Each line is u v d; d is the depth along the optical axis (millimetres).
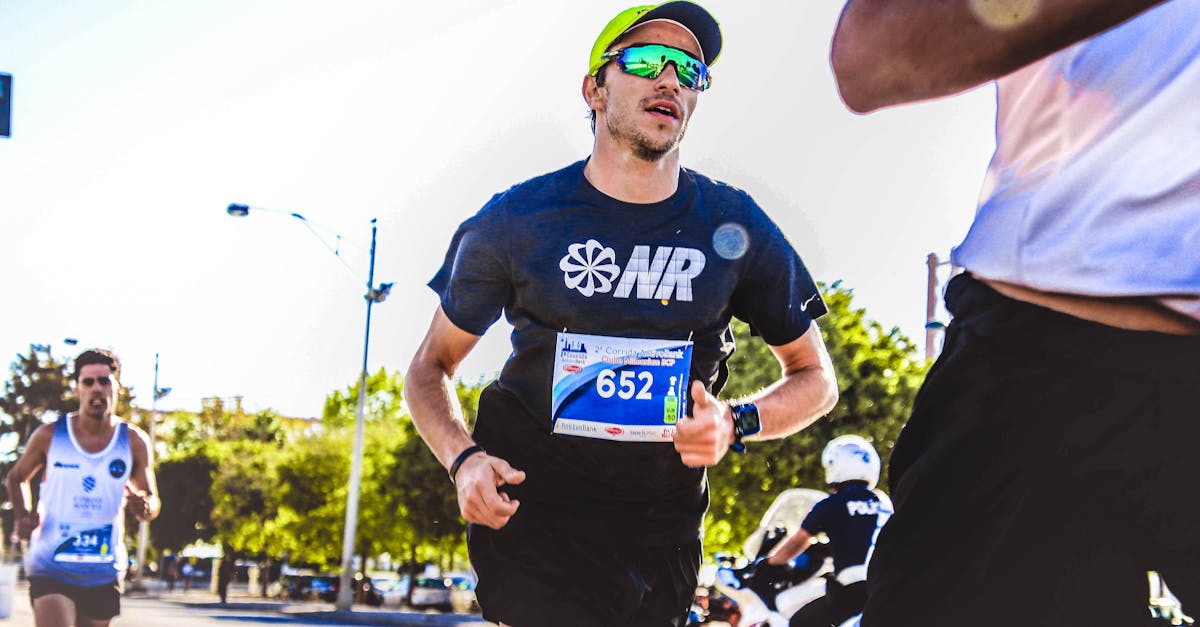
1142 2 1192
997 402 1829
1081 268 1740
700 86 3240
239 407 75938
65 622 7176
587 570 3312
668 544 3383
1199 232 1678
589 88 3273
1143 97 1719
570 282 3260
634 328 3291
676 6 3221
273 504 58031
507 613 3316
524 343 3365
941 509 1870
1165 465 1692
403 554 48812
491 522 3082
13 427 63094
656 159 3195
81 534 7156
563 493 3328
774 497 22062
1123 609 1754
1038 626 1785
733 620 12203
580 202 3260
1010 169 1895
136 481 7355
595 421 3277
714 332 3391
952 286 1982
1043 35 1218
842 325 22125
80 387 7168
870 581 1971
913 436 1972
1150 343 1704
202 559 75562
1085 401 1748
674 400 3289
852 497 5219
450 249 3457
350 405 51062
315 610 39312
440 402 3436
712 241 3293
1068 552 1770
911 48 1274
